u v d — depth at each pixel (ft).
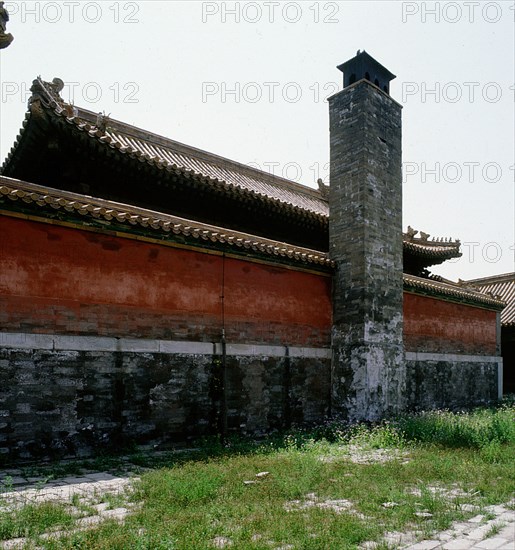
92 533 18.76
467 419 50.65
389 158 60.13
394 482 27.81
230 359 46.26
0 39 35.99
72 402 36.29
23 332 34.71
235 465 31.89
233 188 53.78
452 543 18.70
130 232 40.47
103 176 48.78
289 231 65.00
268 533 19.25
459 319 76.23
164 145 67.36
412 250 78.18
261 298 49.83
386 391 54.85
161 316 41.98
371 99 58.44
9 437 33.32
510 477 28.78
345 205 57.52
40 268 35.99
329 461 34.86
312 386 53.47
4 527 19.30
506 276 126.52
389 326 56.65
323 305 56.08
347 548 17.70
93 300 38.27
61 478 29.94
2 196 33.76
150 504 23.20
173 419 41.55
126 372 39.29
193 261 44.88
